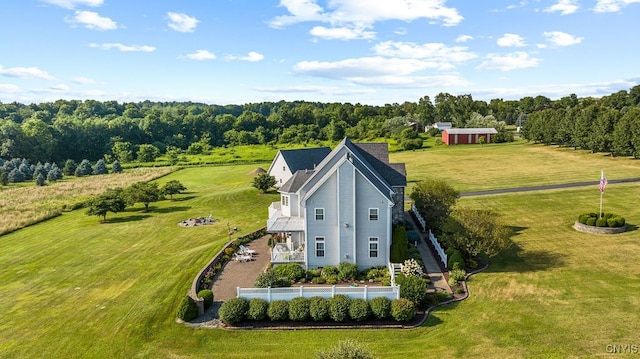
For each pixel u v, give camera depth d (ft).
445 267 109.29
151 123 515.91
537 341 71.77
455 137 416.46
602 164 255.91
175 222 171.53
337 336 77.82
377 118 622.95
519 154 326.65
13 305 93.86
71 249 137.80
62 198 229.66
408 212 168.55
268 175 224.33
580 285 94.17
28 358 71.61
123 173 339.98
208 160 386.93
